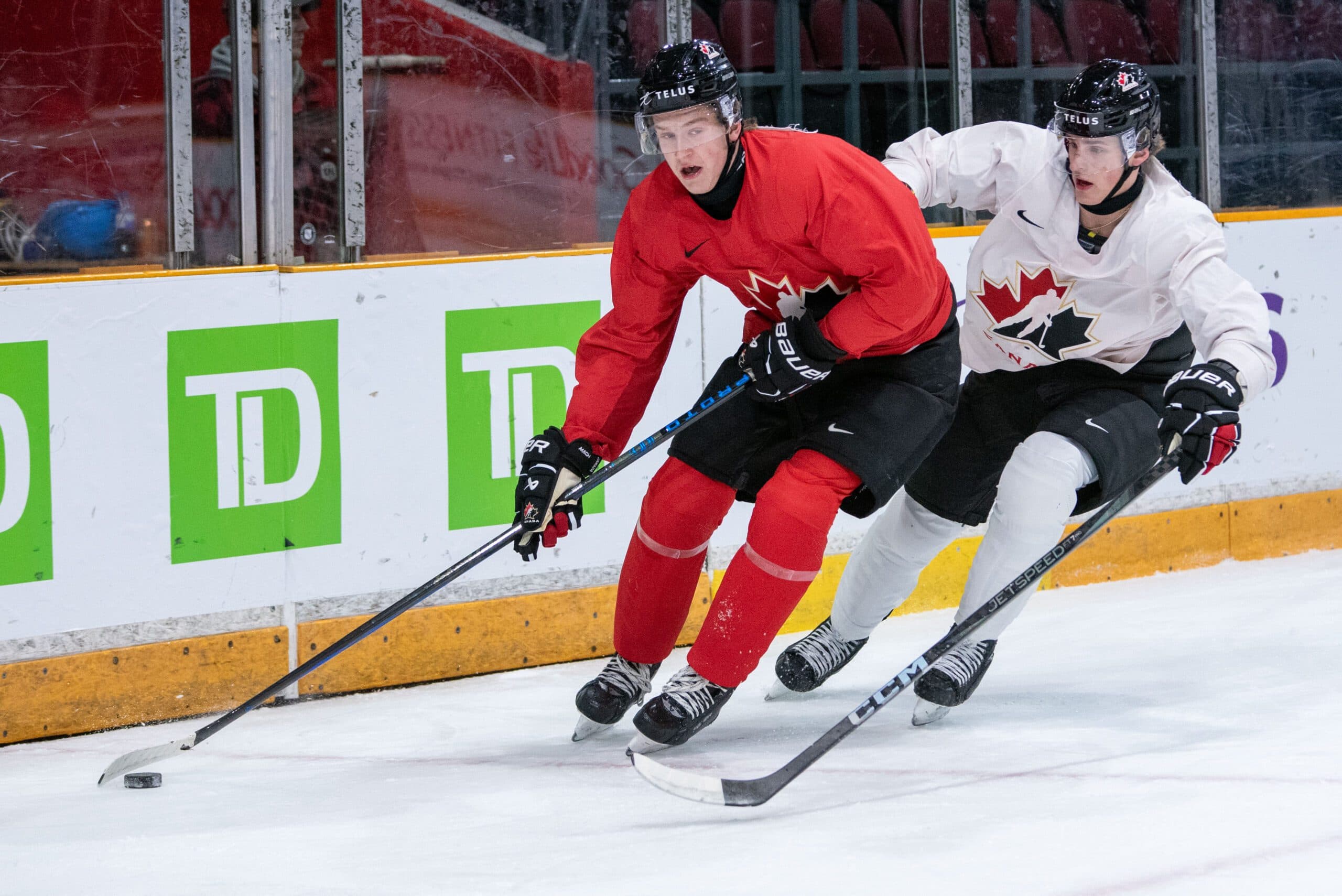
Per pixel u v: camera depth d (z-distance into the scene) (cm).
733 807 923
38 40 1287
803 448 1064
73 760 1206
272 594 1380
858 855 802
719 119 981
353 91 1417
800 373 1033
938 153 1220
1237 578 1786
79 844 930
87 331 1274
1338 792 889
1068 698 1238
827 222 998
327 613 1409
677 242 1054
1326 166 1962
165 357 1311
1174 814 853
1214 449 1047
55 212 1309
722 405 1108
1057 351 1213
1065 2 1795
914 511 1276
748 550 1046
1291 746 1019
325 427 1393
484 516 1483
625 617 1152
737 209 1015
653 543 1123
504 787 1025
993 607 1018
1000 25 1767
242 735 1269
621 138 1587
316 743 1225
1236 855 775
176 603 1333
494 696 1387
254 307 1351
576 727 1180
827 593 1658
